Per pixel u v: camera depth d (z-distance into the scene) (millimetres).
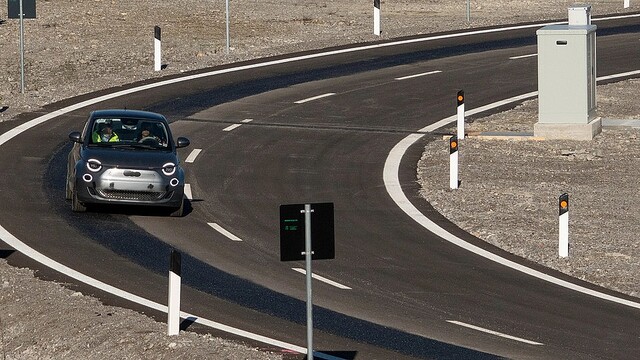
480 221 52312
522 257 47062
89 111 72438
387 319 38031
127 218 51062
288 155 64312
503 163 63625
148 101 75438
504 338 36062
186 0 116000
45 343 35750
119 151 51312
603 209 54250
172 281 35000
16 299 38688
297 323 37406
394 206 54938
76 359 34406
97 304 38531
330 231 30312
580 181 59906
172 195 50688
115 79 81250
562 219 46594
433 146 67250
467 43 94000
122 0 114438
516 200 56062
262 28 103250
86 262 44125
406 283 42781
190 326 36594
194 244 47500
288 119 72188
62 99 75688
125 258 44938
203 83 80562
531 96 79688
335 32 100750
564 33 68125
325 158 63938
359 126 71188
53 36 97875
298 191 57281
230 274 43375
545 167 62844
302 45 92625
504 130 71562
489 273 44375
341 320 37812
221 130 69125
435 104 77125
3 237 47125
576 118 68562
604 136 69625
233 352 33312
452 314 38844
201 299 39969
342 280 43031
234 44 95875
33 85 82250
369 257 46438
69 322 36500
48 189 55469
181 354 33125
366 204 55281
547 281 43500
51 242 46719
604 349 35094
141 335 34906
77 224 49562
